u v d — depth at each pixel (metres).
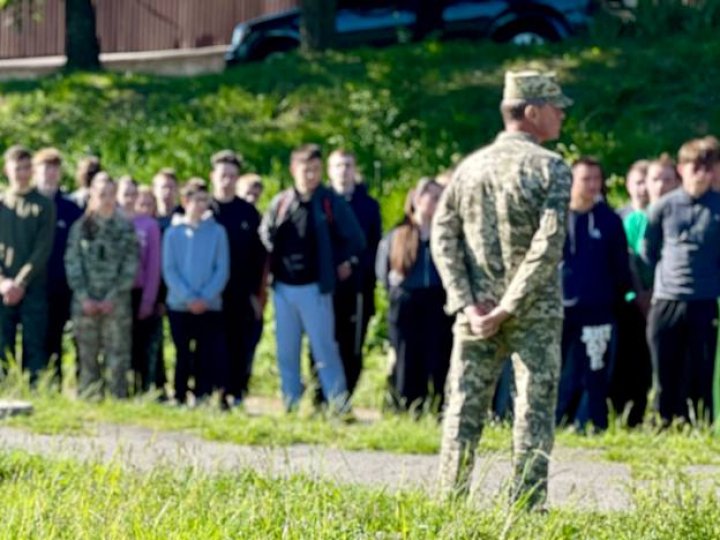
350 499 14.21
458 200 15.05
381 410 25.36
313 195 24.58
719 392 20.92
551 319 14.66
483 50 42.81
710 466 18.77
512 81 15.09
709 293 22.31
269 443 20.06
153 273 26.59
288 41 46.31
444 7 44.69
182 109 42.00
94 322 25.75
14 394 24.38
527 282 14.50
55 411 22.25
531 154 14.81
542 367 14.62
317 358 24.47
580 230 22.61
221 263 25.56
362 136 39.66
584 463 18.94
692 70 39.88
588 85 39.91
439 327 23.94
